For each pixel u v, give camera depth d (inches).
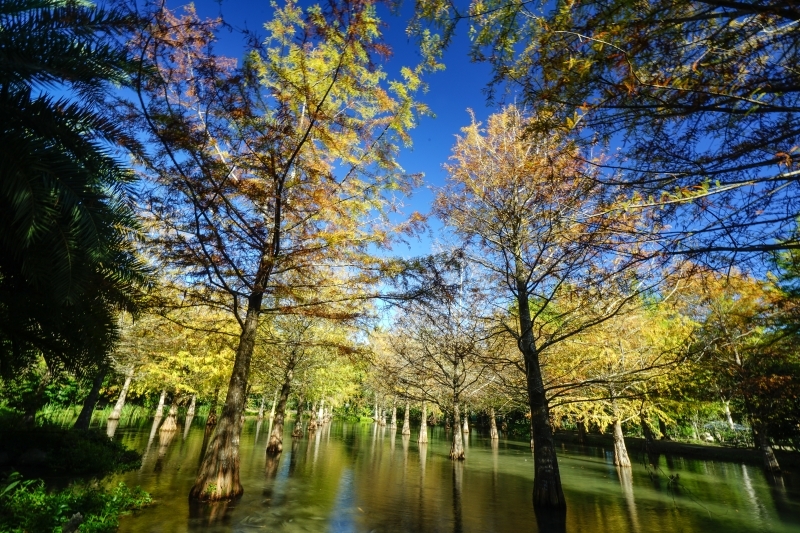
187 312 540.4
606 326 582.6
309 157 422.3
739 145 137.9
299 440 1070.4
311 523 339.0
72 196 219.3
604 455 966.4
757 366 534.0
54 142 238.2
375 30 310.3
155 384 980.6
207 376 901.2
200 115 348.8
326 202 423.8
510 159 480.7
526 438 1582.2
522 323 489.7
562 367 657.0
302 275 460.4
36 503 272.5
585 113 138.6
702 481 602.2
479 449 1075.3
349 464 692.7
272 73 355.3
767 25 122.3
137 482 441.4
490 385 821.2
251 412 2358.5
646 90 127.0
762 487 555.5
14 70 222.8
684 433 1315.2
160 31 261.1
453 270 439.5
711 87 125.3
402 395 920.3
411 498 455.5
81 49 245.8
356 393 1913.1
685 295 242.1
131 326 663.8
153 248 374.3
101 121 266.1
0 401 676.1
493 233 507.8
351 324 482.3
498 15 142.6
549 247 390.3
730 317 499.2
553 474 417.7
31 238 225.1
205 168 335.3
